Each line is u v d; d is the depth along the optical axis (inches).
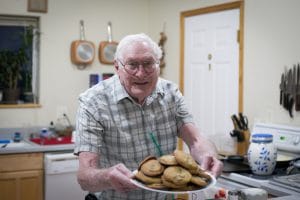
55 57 155.5
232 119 121.9
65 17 156.4
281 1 114.8
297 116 111.5
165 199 73.5
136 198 70.1
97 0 161.5
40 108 153.6
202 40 143.8
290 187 84.7
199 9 143.8
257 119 123.0
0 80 150.8
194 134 72.4
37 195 133.4
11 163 129.8
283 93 114.6
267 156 94.0
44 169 133.6
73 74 158.7
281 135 111.4
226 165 102.8
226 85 134.4
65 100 157.5
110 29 163.9
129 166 69.5
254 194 68.2
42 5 152.3
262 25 120.9
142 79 62.0
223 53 135.4
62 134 150.3
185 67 151.6
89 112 66.0
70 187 134.2
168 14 158.7
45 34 153.6
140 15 169.8
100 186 57.2
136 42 61.1
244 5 126.4
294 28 111.3
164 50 161.5
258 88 122.7
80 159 63.3
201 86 144.8
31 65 156.1
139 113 68.7
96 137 65.7
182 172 53.1
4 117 148.5
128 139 68.4
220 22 136.1
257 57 122.8
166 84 73.2
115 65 66.2
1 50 152.2
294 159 103.2
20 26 154.7
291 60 112.5
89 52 158.2
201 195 93.7
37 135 150.9
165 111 71.5
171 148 73.5
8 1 148.5
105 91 68.1
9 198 130.1
